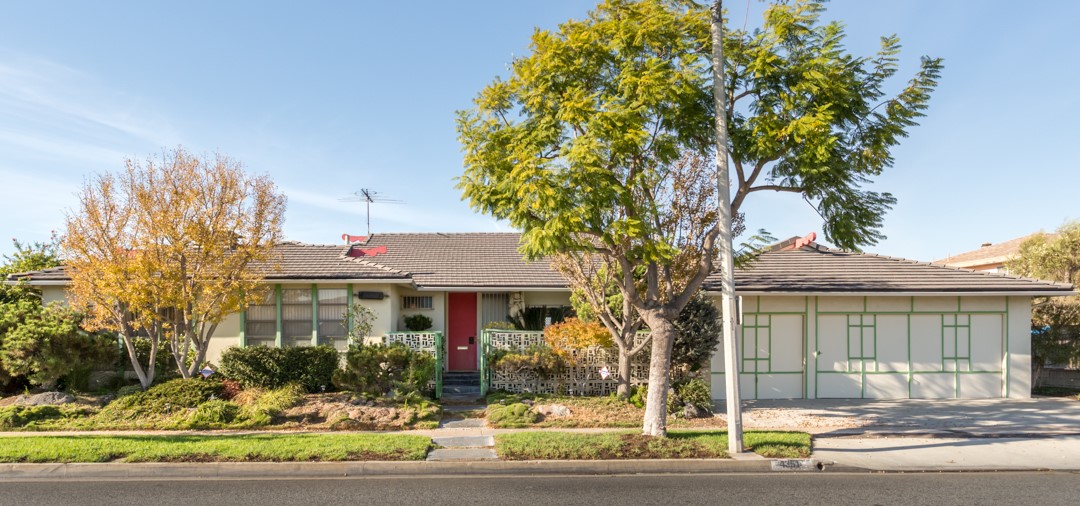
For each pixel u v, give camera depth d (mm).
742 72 11617
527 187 10117
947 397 17391
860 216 11656
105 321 14664
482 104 11969
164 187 14172
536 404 14359
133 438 11266
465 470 9805
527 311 19547
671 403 14398
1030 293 17109
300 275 16234
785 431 12484
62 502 7992
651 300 11688
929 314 17531
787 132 10609
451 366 19953
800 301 17391
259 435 11703
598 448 10453
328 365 15219
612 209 11141
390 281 16391
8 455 9711
